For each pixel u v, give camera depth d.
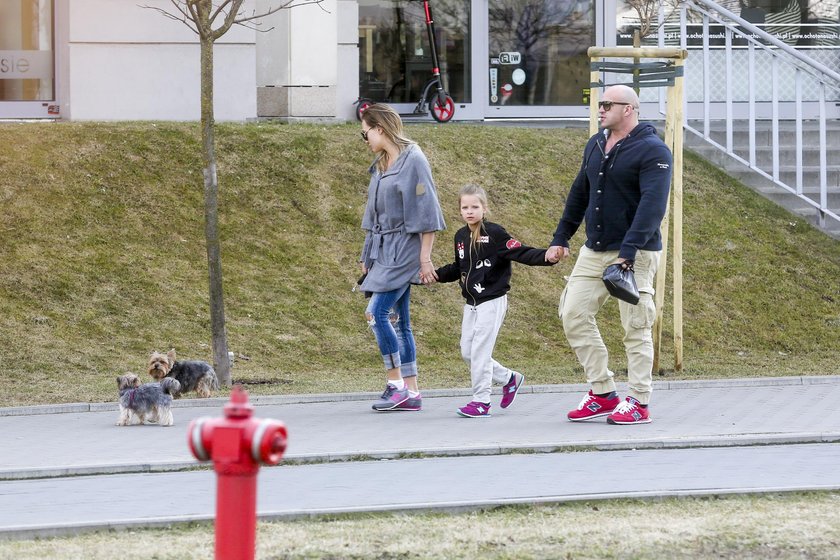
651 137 30.03
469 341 31.97
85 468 24.89
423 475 24.30
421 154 32.62
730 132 57.97
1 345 38.78
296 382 37.47
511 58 68.62
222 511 14.03
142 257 45.38
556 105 69.19
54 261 43.97
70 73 58.88
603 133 30.67
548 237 51.03
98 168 49.81
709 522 19.78
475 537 18.80
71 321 40.97
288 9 60.91
